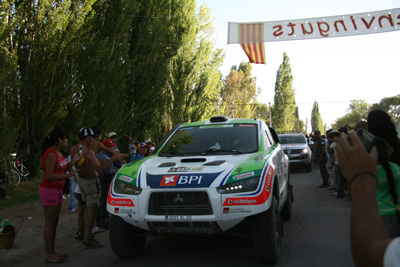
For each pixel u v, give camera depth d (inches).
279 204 191.8
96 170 199.0
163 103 895.7
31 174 535.2
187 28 1021.2
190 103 1084.5
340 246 196.4
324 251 187.9
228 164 177.2
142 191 168.2
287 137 700.7
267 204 159.2
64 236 249.4
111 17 636.7
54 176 179.2
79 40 542.6
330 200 350.0
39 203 389.1
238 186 160.7
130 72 761.6
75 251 206.5
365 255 39.4
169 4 944.9
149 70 780.0
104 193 255.8
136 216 166.9
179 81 1018.7
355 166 45.0
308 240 210.7
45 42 501.4
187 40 1025.5
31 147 532.1
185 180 165.6
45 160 180.4
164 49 829.2
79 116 575.5
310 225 249.3
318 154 443.5
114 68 638.5
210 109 1373.0
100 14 629.9
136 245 190.1
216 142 217.5
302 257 178.4
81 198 233.1
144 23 773.3
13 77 472.7
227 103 2620.6
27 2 489.4
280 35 305.3
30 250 214.8
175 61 1013.2
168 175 171.8
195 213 162.7
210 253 189.6
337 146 48.1
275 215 170.7
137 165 193.0
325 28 297.7
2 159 434.0
